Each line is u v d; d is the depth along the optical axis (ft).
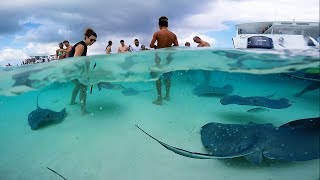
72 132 8.42
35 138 8.37
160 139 7.93
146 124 8.72
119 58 8.74
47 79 9.43
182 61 8.82
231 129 7.21
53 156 7.55
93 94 11.12
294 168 6.40
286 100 9.95
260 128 6.95
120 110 9.61
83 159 7.30
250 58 8.20
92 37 9.66
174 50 8.61
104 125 8.70
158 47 9.86
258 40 11.75
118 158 7.31
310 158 5.62
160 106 9.76
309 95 10.46
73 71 9.07
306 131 6.47
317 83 9.62
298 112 9.46
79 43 9.54
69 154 7.54
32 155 7.63
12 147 8.10
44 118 9.10
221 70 9.57
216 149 6.65
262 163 6.70
